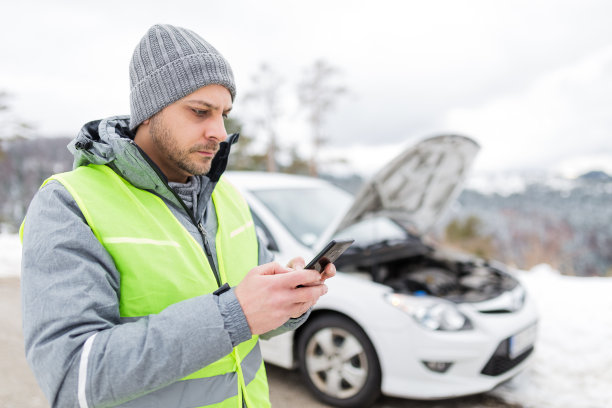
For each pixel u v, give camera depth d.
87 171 0.94
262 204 3.38
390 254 3.36
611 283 5.27
